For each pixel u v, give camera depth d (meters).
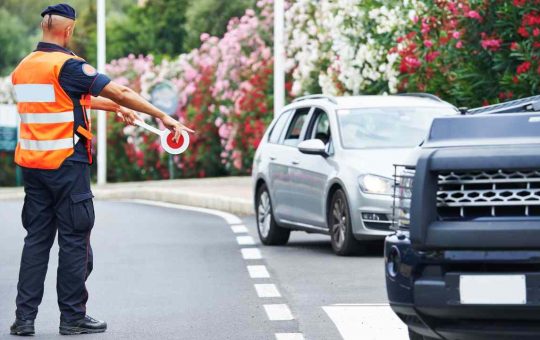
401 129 21.44
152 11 63.22
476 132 10.58
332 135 21.45
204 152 47.50
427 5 28.33
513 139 10.45
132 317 14.73
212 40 48.19
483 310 10.21
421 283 10.34
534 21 24.97
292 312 15.00
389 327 13.83
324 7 34.88
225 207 33.47
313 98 23.17
